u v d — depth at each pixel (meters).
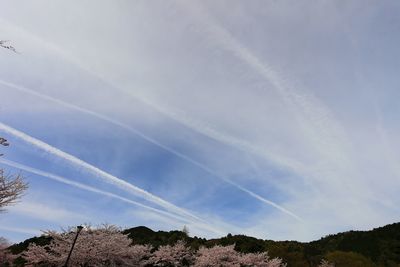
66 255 30.41
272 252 53.31
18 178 18.56
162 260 43.66
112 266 32.81
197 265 40.78
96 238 33.47
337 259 55.22
